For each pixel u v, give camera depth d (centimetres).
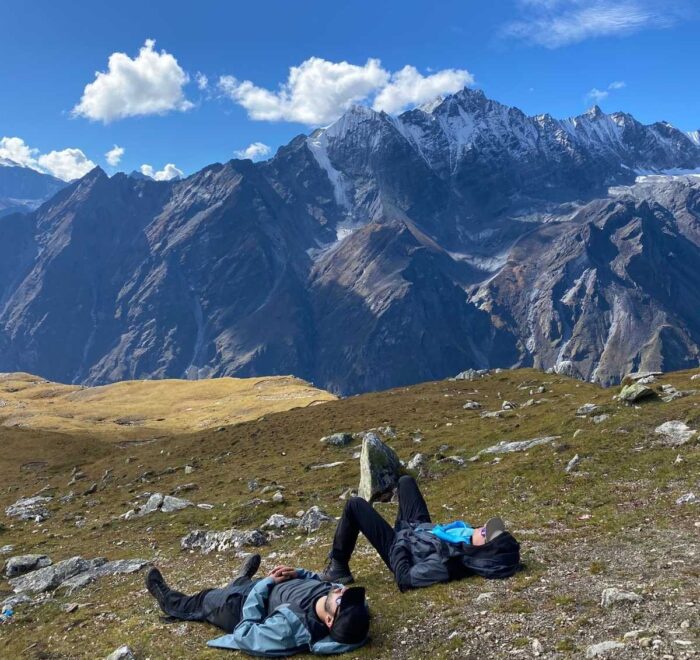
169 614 1277
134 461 6919
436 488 2934
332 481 3847
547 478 2464
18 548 3344
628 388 3741
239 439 6725
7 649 1533
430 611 1034
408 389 8456
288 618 977
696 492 1773
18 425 14088
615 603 926
